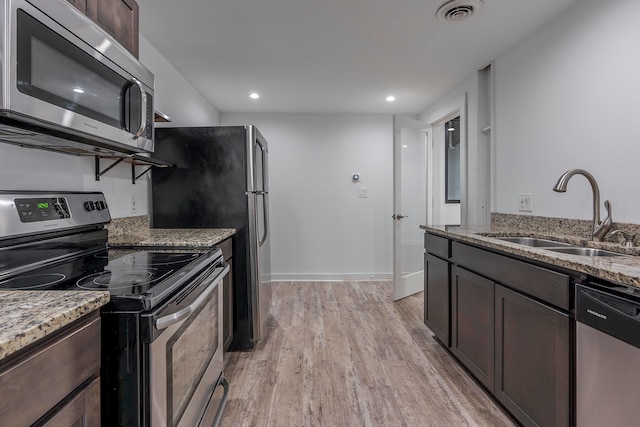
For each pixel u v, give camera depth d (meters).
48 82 0.95
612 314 1.01
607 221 1.66
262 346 2.41
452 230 2.27
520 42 2.37
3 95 0.82
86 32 1.11
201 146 2.30
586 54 1.84
